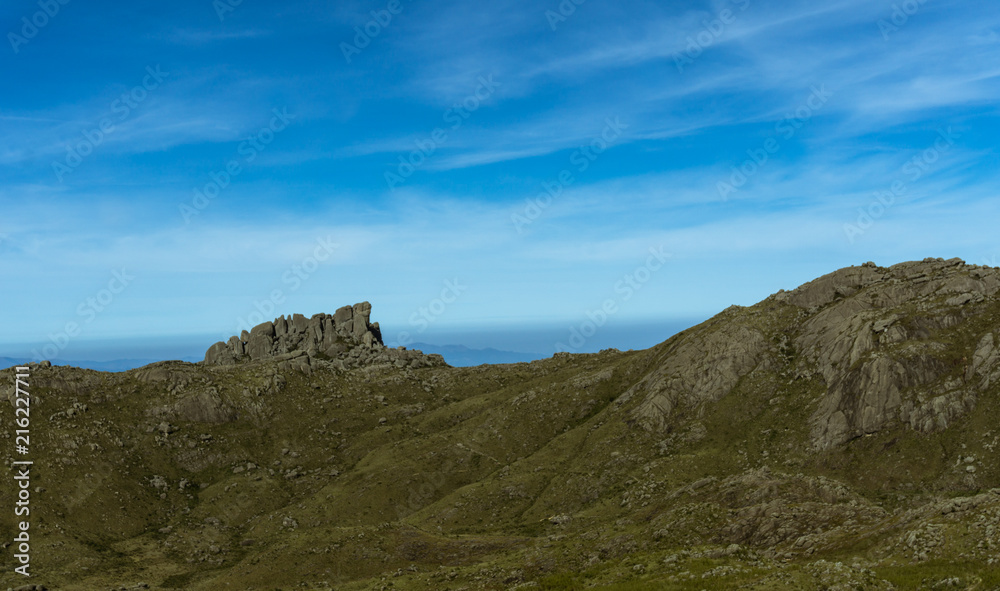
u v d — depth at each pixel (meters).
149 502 146.25
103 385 184.00
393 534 103.94
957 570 47.97
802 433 128.25
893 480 107.00
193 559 122.06
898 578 49.12
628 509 114.56
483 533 117.81
